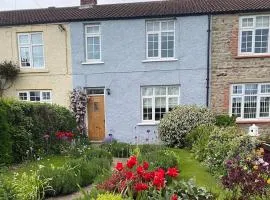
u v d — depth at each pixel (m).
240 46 14.03
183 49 14.20
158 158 7.60
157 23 14.45
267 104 14.05
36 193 5.44
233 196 4.88
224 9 13.72
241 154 7.00
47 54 15.06
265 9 13.39
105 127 14.92
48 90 15.20
